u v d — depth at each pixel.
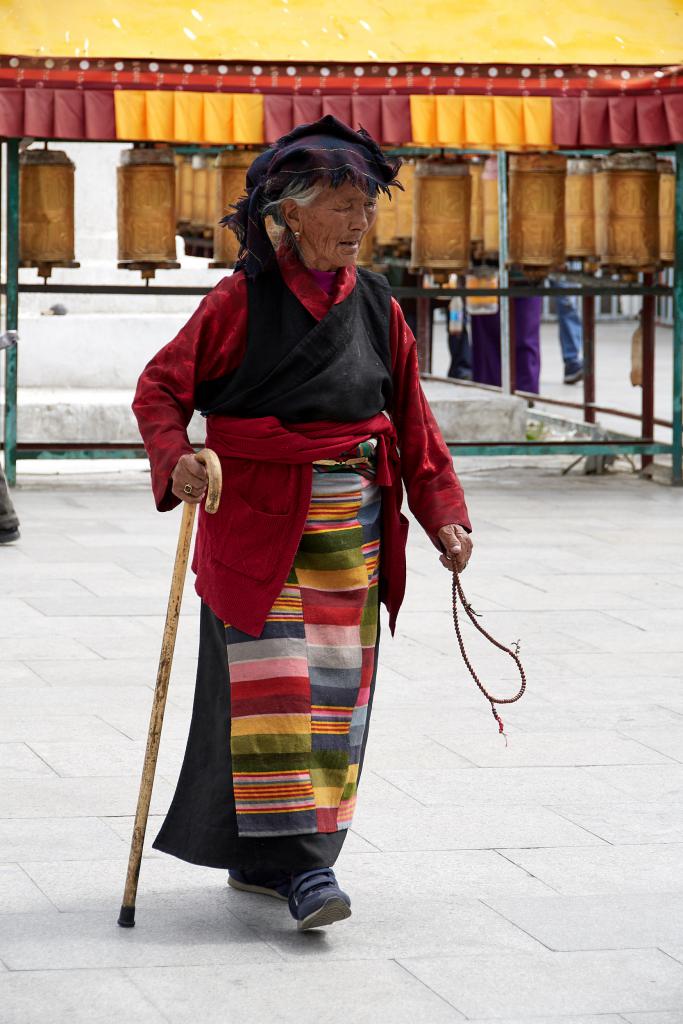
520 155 14.62
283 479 5.21
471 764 6.97
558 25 14.02
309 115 13.49
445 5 14.09
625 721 7.66
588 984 4.86
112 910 5.39
